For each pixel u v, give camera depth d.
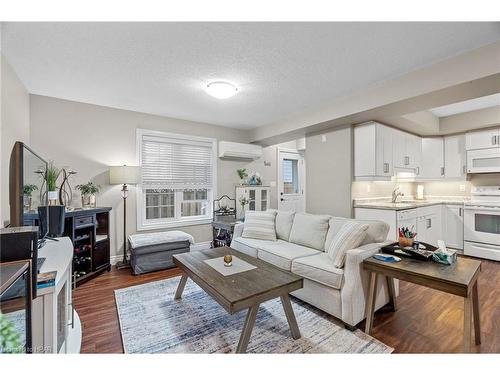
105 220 3.39
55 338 1.30
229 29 1.79
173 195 4.29
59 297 1.54
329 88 2.89
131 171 3.42
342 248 2.06
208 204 4.66
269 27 1.77
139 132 3.83
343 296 1.93
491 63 1.98
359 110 3.02
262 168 5.48
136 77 2.58
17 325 1.07
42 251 1.85
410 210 3.64
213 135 4.64
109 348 1.72
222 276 1.87
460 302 2.38
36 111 3.06
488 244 3.83
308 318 2.08
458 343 1.74
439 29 1.79
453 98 2.52
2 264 1.10
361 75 2.55
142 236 3.47
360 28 1.78
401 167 4.13
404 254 1.88
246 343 1.58
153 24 1.73
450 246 4.29
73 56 2.15
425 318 2.09
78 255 2.94
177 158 4.26
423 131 4.32
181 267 2.22
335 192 3.90
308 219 2.88
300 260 2.30
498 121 3.75
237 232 3.44
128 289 2.71
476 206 3.95
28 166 1.76
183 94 3.08
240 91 2.98
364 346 1.71
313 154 4.23
